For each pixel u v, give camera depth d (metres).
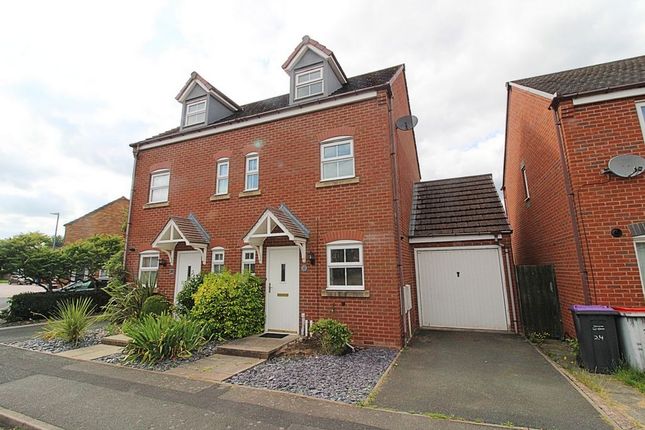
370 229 8.17
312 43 10.21
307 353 6.94
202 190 10.95
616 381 5.04
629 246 6.55
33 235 14.04
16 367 6.20
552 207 8.77
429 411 4.12
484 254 9.66
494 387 4.92
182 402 4.51
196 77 12.29
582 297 7.04
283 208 9.33
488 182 11.60
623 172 6.67
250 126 10.48
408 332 8.32
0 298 22.77
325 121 9.30
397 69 11.01
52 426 3.89
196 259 10.70
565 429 3.60
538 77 10.77
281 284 9.04
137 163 12.71
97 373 5.81
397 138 9.80
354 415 4.03
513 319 9.07
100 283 15.69
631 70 8.24
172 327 6.78
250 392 4.84
